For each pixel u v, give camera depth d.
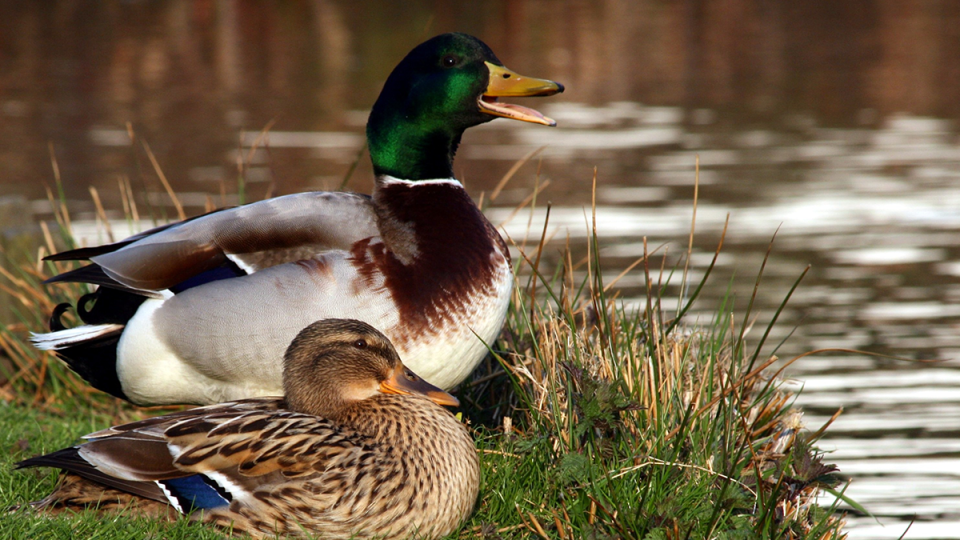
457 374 7.68
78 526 6.22
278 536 6.37
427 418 6.65
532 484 7.43
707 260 19.11
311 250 7.36
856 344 15.02
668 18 50.56
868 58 40.62
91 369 7.66
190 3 52.09
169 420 6.59
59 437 8.90
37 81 35.59
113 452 6.36
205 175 24.38
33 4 51.31
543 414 7.77
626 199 22.98
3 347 11.17
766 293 17.36
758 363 13.23
